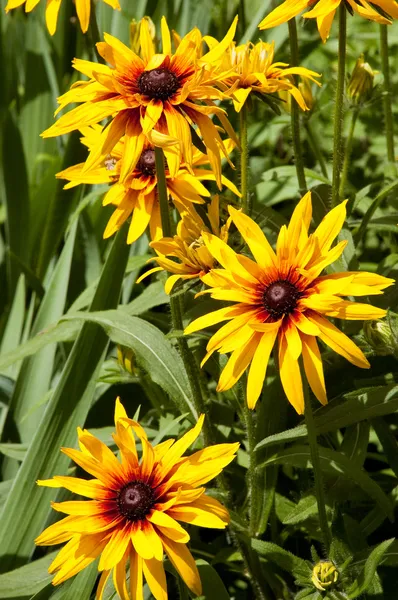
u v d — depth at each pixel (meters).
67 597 0.96
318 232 0.85
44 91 1.55
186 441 0.87
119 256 1.08
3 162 1.37
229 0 1.47
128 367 1.05
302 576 0.90
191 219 0.94
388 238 1.24
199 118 0.91
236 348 0.84
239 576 1.07
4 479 1.17
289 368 0.83
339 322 1.03
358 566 0.91
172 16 1.40
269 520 1.04
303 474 1.01
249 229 0.86
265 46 0.98
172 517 0.84
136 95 0.89
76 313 1.05
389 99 1.14
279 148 1.47
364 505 1.01
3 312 1.42
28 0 0.99
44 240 1.39
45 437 1.05
